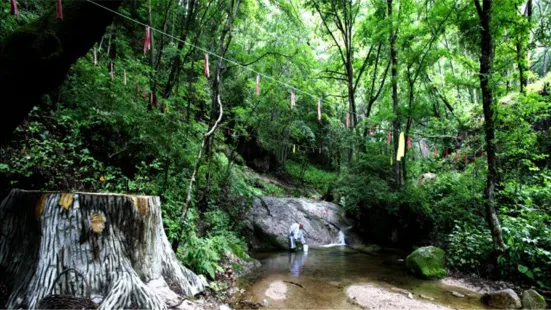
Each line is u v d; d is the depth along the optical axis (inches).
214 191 327.3
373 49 514.9
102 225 122.3
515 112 249.0
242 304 171.3
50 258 113.9
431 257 261.6
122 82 220.7
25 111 117.6
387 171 426.6
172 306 131.2
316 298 193.8
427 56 378.3
